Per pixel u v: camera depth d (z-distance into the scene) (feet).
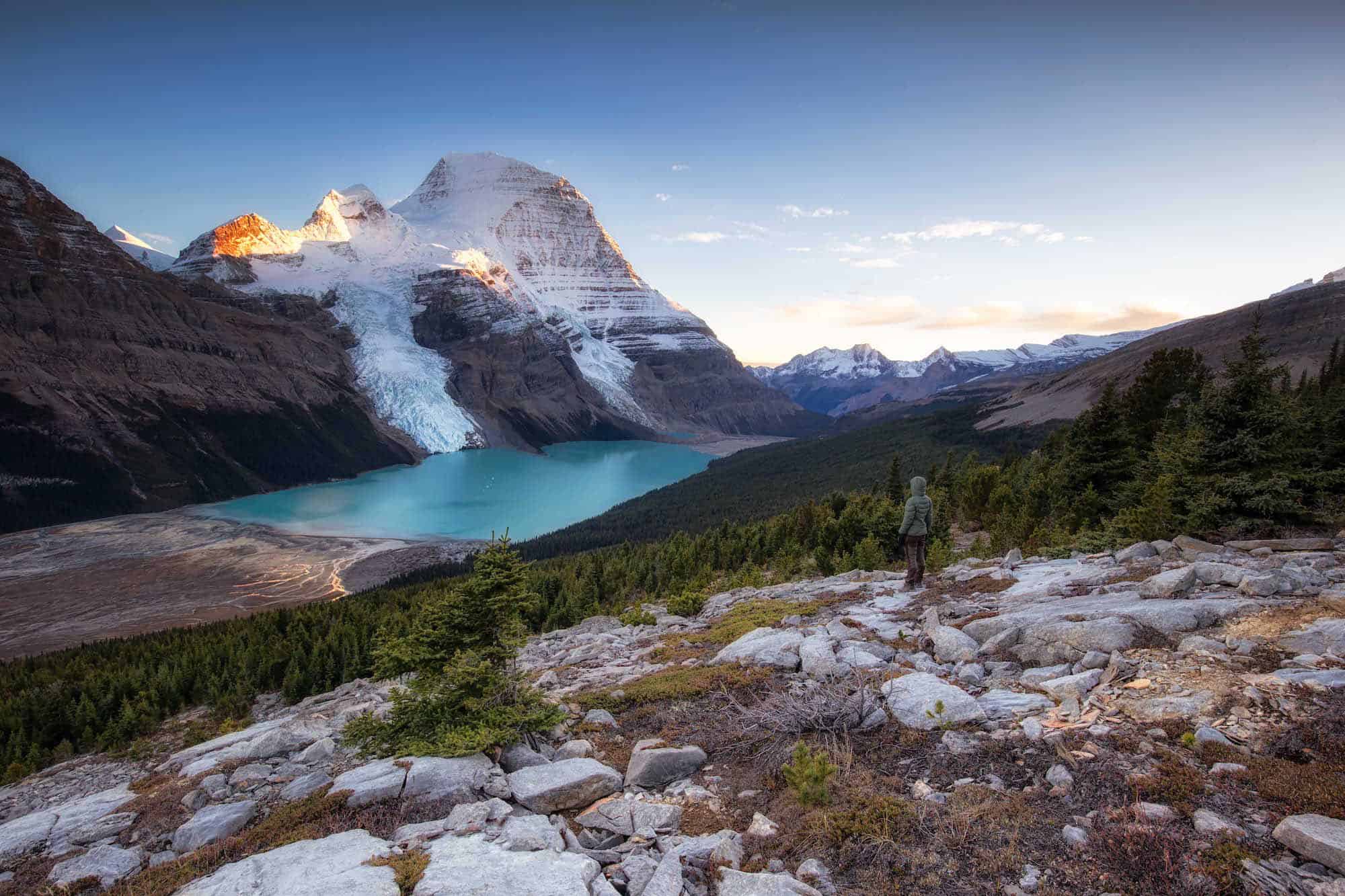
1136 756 22.84
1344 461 78.18
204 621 302.45
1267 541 50.62
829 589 69.46
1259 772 20.40
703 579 134.31
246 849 24.58
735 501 520.83
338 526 566.77
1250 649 29.01
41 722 140.87
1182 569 40.11
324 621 205.98
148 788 35.06
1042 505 133.80
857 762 26.50
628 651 58.59
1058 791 21.63
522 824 23.58
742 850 21.61
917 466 481.87
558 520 626.64
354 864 20.99
